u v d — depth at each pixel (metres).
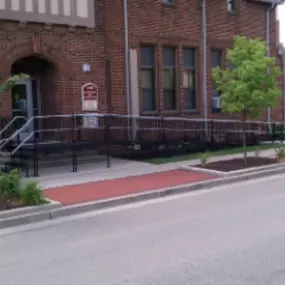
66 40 15.51
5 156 13.68
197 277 5.63
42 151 13.76
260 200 10.17
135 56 16.98
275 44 22.00
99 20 16.28
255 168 13.70
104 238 7.60
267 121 21.48
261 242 6.98
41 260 6.59
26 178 12.67
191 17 18.75
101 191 11.03
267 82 13.64
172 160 15.88
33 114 16.17
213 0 19.39
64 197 10.43
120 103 16.88
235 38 14.21
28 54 14.76
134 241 7.34
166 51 18.38
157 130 17.59
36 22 14.73
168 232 7.79
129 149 16.70
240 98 13.59
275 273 5.68
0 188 9.31
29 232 8.22
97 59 16.27
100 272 5.97
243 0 20.52
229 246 6.85
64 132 15.61
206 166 14.12
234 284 5.36
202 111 19.27
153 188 11.33
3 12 14.06
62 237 7.79
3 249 7.23
